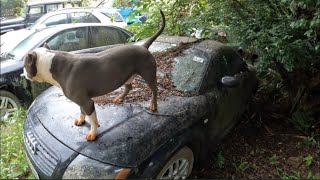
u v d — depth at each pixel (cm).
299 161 407
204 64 383
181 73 380
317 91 472
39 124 314
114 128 289
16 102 514
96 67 264
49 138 290
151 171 274
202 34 471
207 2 465
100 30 633
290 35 379
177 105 332
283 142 454
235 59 434
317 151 427
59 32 571
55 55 262
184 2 485
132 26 557
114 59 272
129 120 301
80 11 692
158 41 444
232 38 439
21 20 994
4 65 500
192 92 358
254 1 417
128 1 539
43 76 269
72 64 260
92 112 269
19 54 534
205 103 349
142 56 288
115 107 320
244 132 474
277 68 459
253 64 492
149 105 326
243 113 484
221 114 387
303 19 335
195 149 336
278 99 548
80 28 604
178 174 319
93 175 255
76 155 268
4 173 363
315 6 334
